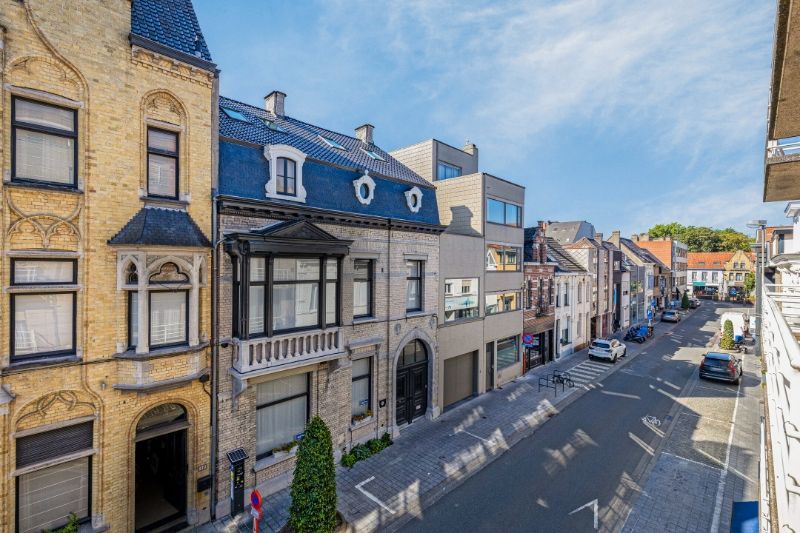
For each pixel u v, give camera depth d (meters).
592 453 12.33
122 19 7.79
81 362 7.32
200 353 8.62
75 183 7.37
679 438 13.48
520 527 8.93
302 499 8.00
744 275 65.81
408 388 14.26
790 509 2.89
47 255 7.00
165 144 8.48
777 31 5.27
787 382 3.27
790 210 16.05
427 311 14.50
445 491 10.23
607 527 8.97
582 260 28.83
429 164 19.48
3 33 6.54
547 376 20.59
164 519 8.62
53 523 7.30
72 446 7.37
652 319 39.66
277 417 10.33
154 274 8.01
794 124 7.17
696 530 8.91
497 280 18.59
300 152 10.60
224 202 8.98
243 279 8.94
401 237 13.42
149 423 8.34
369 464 11.45
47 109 7.10
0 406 6.54
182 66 8.52
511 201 19.50
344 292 11.63
